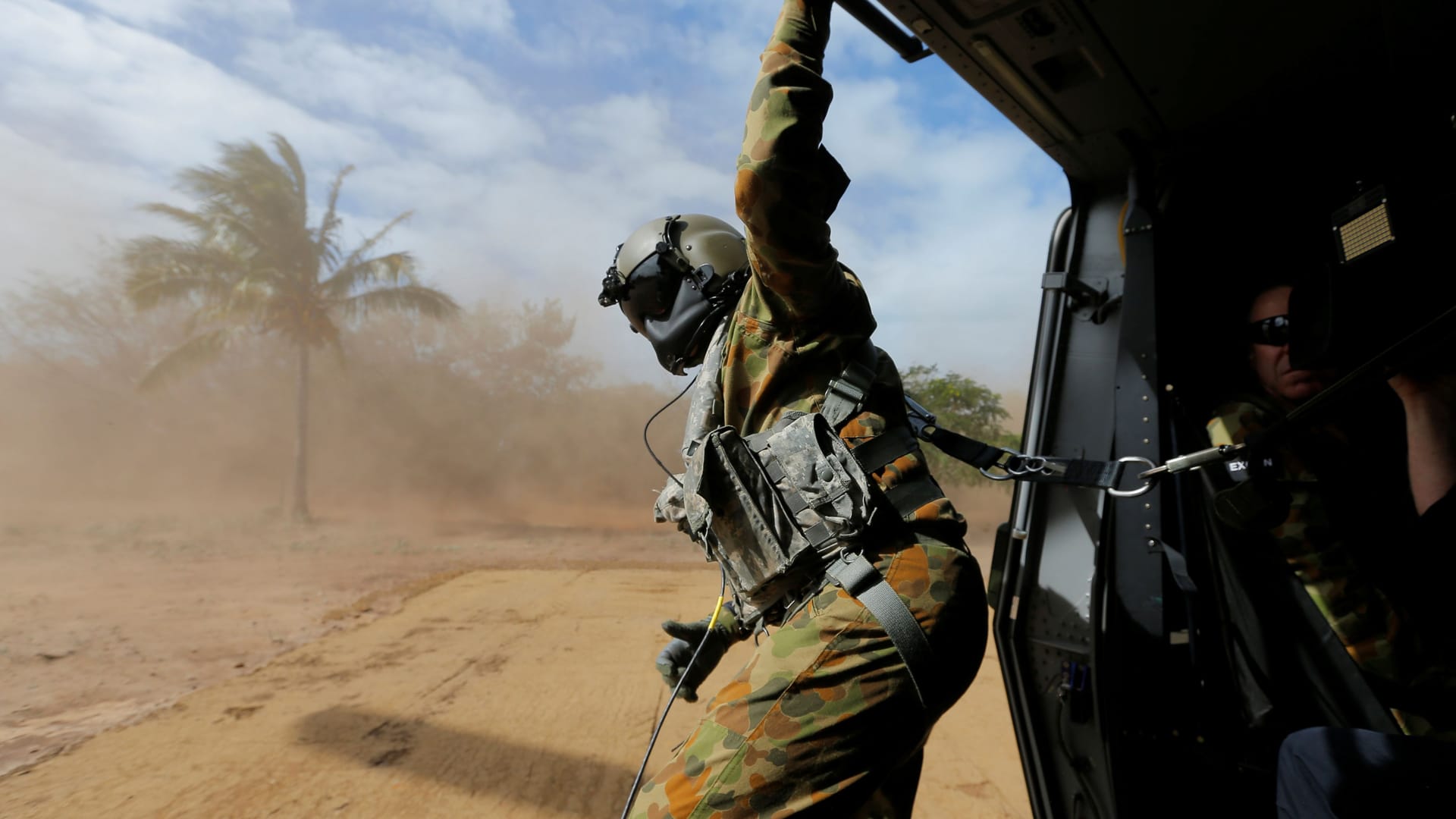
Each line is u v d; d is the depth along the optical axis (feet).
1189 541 6.56
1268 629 5.97
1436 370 5.15
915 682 3.83
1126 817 5.65
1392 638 5.45
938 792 9.82
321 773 10.34
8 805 9.31
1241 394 6.55
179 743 11.43
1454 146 4.40
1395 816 4.04
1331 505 5.75
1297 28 5.72
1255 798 5.59
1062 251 7.47
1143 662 5.78
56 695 13.76
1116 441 6.45
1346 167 7.25
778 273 4.29
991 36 5.79
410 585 27.14
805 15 4.33
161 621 20.21
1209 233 8.07
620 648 17.40
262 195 64.34
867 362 4.64
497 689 14.14
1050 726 6.27
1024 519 6.59
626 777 10.27
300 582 27.73
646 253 5.50
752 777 3.66
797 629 3.99
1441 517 5.07
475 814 9.19
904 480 4.38
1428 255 4.40
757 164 4.02
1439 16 4.46
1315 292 5.03
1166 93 6.41
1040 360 7.22
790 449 4.28
